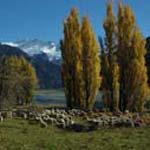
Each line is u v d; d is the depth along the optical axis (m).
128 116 39.44
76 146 27.70
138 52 49.91
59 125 34.91
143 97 50.00
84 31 49.53
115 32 50.28
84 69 49.19
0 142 27.34
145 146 27.98
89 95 49.16
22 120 34.84
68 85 49.44
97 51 49.44
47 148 26.80
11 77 57.88
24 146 26.80
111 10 50.50
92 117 39.09
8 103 54.94
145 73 50.16
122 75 50.19
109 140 29.55
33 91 78.69
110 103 49.66
